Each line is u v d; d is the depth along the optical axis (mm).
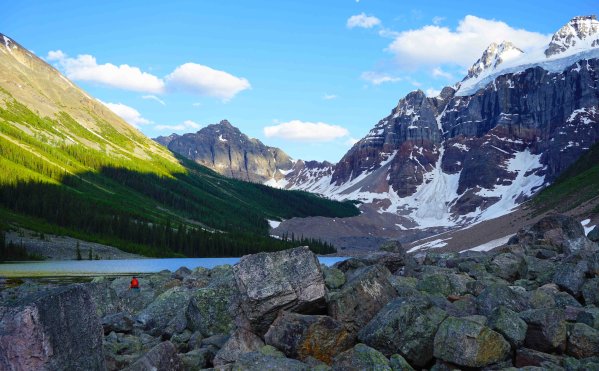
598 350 14477
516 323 14922
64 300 11406
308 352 15250
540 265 24625
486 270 25828
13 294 40281
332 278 23031
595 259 20516
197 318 19297
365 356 13625
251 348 16062
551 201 191000
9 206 195750
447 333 14312
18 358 10336
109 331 20484
